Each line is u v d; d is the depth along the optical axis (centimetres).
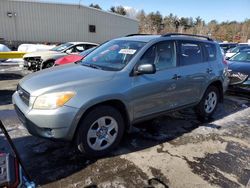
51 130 300
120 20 2817
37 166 319
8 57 852
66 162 331
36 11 2255
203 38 513
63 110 296
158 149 378
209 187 294
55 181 291
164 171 321
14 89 734
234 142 417
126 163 335
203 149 386
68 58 777
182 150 379
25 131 419
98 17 2622
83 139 322
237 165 344
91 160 338
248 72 683
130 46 400
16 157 248
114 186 287
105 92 323
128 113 357
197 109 512
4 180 203
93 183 290
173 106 428
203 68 477
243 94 705
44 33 2331
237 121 521
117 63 376
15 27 2191
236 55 863
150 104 384
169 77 404
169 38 425
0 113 510
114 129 352
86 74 345
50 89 304
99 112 328
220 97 552
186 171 323
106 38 2742
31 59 1003
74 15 2456
